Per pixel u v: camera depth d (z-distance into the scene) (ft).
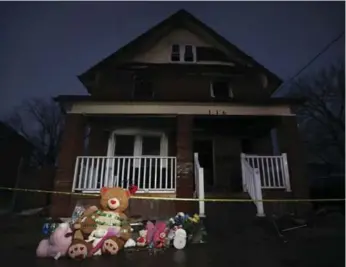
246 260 11.35
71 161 21.25
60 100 22.72
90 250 11.60
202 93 26.55
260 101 23.62
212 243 14.29
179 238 13.30
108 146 25.41
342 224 18.02
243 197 20.39
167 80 26.89
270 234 15.93
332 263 11.03
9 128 25.11
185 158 21.94
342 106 29.32
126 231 13.05
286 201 19.03
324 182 24.07
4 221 18.54
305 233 16.25
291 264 10.87
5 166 23.71
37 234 15.49
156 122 26.45
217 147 27.09
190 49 29.14
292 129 23.18
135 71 27.07
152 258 11.50
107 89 26.32
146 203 20.21
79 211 13.44
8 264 10.37
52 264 10.43
